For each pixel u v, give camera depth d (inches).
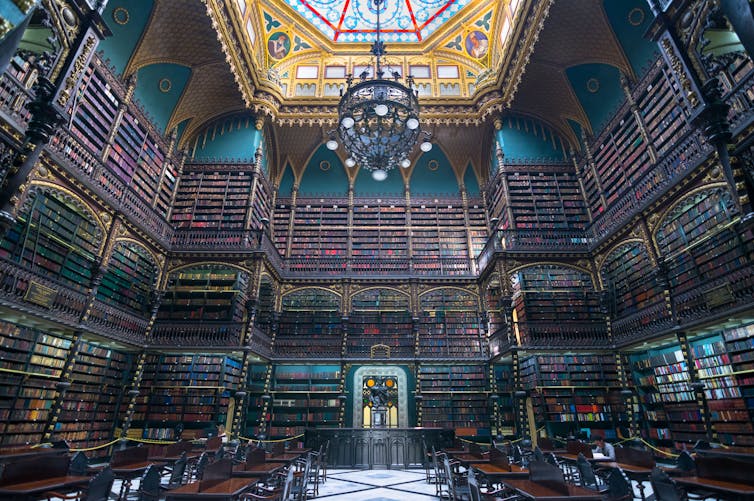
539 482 158.2
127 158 483.2
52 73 197.9
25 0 130.1
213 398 474.3
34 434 335.9
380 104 320.5
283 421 546.9
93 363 425.4
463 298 632.4
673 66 227.6
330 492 275.0
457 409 555.8
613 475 148.8
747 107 296.5
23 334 335.0
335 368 589.6
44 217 359.9
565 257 541.3
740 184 195.5
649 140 448.5
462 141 720.3
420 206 727.7
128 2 442.9
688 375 375.2
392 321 624.7
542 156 640.4
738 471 161.5
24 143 189.6
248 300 516.7
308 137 710.5
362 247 685.3
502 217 636.7
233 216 585.0
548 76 577.6
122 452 218.5
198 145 638.5
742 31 148.6
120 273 459.8
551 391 478.6
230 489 147.7
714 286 338.6
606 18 473.7
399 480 331.6
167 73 534.3
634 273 464.8
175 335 490.3
